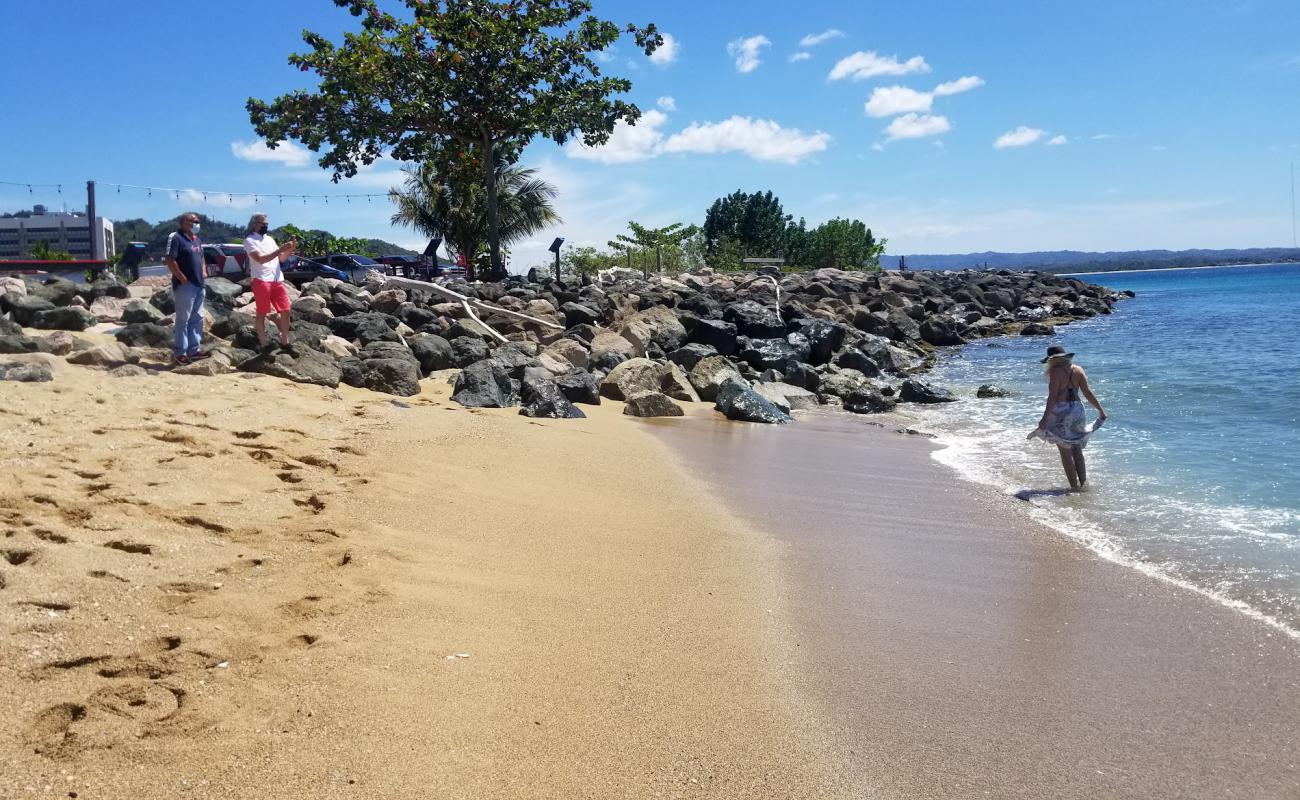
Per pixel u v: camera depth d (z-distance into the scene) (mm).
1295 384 15102
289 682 4066
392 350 13656
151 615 4477
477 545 6309
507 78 25344
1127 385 15883
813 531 7457
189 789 3244
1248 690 4578
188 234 10859
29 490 5707
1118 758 3928
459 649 4605
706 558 6590
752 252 60500
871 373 19000
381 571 5496
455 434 9531
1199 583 6176
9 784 3129
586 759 3723
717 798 3529
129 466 6531
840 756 3887
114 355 10656
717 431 12320
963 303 35594
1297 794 3668
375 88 25156
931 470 9930
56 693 3699
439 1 25578
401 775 3463
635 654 4805
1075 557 6789
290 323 13508
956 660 4922
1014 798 3611
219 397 9359
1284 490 8578
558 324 19719
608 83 26281
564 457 9406
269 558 5441
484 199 32906
